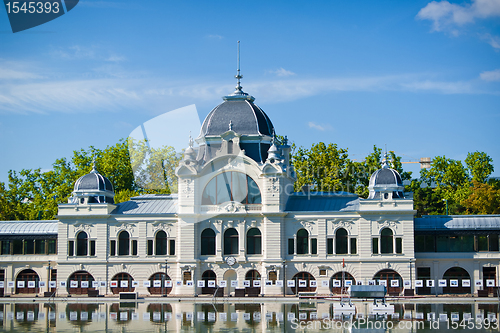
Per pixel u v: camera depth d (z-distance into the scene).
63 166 142.12
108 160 137.38
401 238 93.38
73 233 99.38
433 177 155.88
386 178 95.25
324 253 94.94
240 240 96.38
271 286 94.31
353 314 69.94
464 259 93.56
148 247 98.50
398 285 92.62
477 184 131.38
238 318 67.38
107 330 59.50
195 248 96.56
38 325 63.16
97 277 98.38
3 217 135.38
